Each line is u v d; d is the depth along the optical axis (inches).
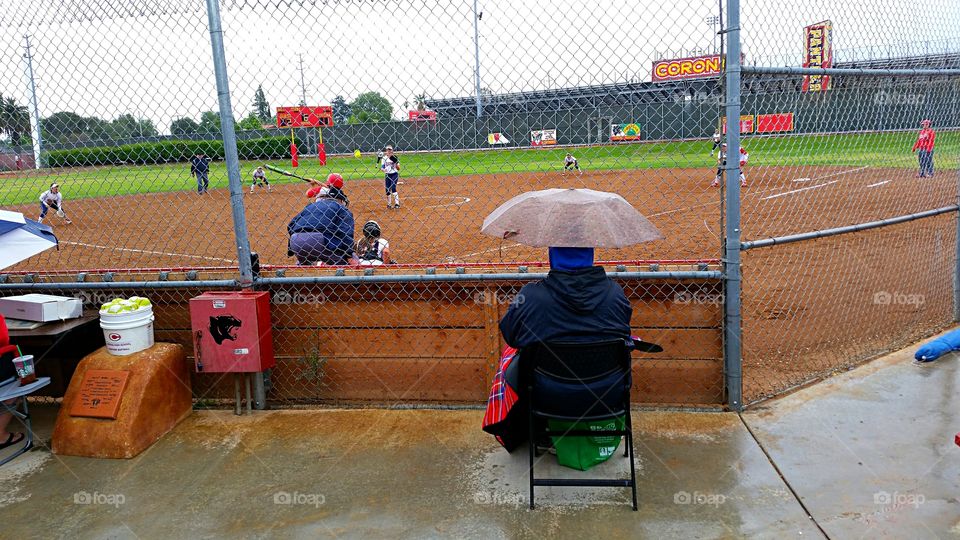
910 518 126.6
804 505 132.4
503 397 146.4
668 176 834.2
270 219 612.7
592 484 133.4
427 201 730.2
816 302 277.3
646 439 162.7
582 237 130.9
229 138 179.5
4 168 246.4
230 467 157.0
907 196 576.4
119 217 616.4
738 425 168.4
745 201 601.6
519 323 133.5
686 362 180.9
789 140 277.7
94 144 208.8
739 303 173.2
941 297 279.6
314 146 250.4
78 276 198.7
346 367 192.2
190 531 131.8
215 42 176.7
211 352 178.9
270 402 194.9
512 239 135.7
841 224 464.4
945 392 181.3
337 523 132.8
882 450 152.4
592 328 131.0
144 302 181.2
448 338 187.0
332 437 171.2
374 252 272.1
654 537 124.3
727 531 125.1
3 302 181.3
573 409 133.6
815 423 167.2
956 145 267.7
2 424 177.8
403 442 167.3
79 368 171.6
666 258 366.0
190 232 545.0
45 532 132.7
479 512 134.8
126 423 163.3
